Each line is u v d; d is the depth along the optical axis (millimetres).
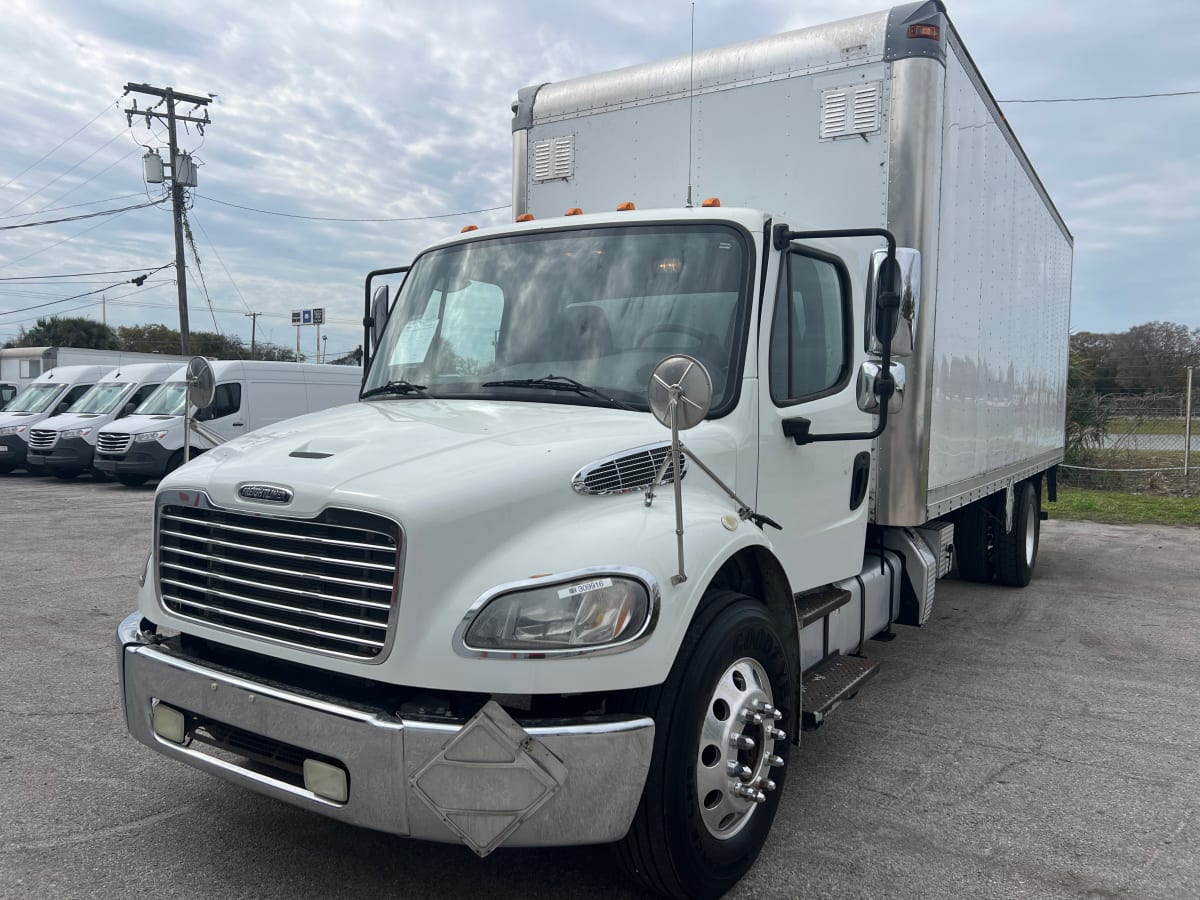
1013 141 7492
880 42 4996
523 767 2672
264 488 3055
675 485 2928
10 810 3936
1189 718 5457
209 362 3986
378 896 3299
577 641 2744
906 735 5117
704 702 3109
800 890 3414
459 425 3488
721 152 5488
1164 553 12094
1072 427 20984
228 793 4137
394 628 2760
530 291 4211
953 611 8406
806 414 4234
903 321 3711
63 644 6547
